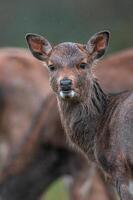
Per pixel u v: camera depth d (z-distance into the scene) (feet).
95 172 72.74
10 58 82.53
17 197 71.97
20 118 80.89
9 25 140.56
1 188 71.92
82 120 57.47
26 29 139.64
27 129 76.89
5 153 81.92
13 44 138.82
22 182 71.97
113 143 55.52
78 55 56.70
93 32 140.77
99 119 57.26
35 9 141.38
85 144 57.93
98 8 144.46
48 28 139.13
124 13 145.89
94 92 57.31
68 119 58.03
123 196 54.80
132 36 140.56
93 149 57.52
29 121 80.53
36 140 71.87
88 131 57.47
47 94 78.74
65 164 72.54
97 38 58.08
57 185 83.46
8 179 71.92
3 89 81.35
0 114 81.61
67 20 140.67
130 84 71.77
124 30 141.28
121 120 55.16
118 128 55.31
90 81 57.00
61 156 72.28
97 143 56.80
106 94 57.93
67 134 58.59
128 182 55.06
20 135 80.69
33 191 72.54
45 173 72.43
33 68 81.82
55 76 56.34
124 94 57.00
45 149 72.02
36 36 59.36
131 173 55.11
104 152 56.24
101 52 58.23
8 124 81.30
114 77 71.77
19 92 81.05
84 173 72.43
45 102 72.64
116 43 139.13
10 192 71.82
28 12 141.18
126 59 72.74
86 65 56.80
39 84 81.00
